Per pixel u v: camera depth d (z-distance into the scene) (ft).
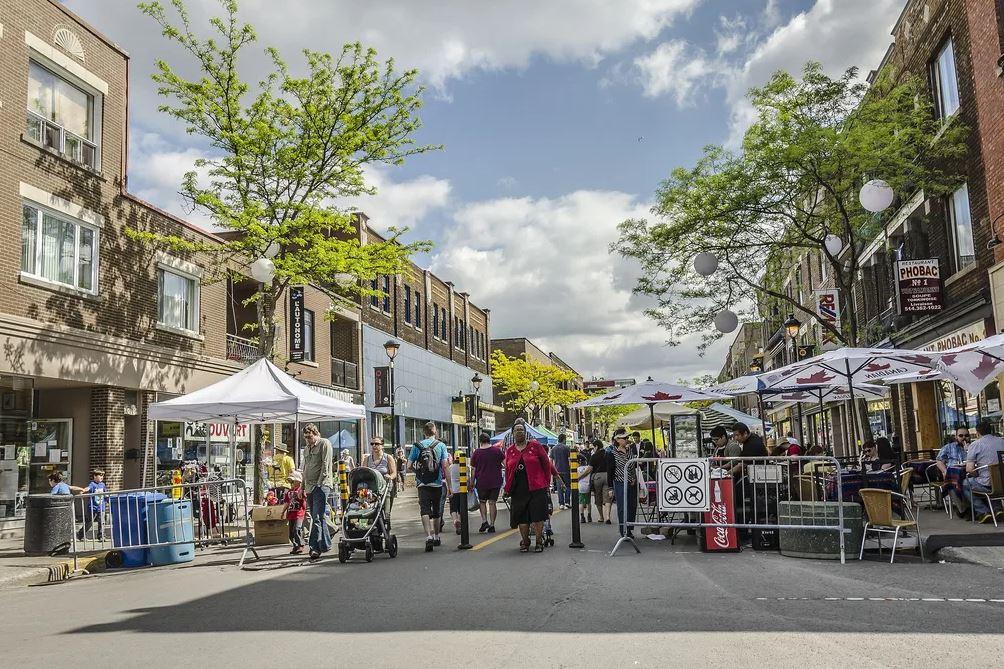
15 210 56.54
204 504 52.39
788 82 59.88
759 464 41.50
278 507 50.26
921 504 58.18
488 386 194.70
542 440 89.51
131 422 69.62
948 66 65.16
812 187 61.72
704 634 21.04
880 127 58.80
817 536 35.76
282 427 95.55
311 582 33.04
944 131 61.31
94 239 64.59
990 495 43.88
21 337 56.08
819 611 23.66
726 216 62.69
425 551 43.45
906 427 78.59
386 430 125.08
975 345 40.88
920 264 65.72
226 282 85.20
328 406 51.34
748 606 24.73
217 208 65.87
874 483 41.45
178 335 74.74
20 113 57.57
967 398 65.21
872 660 18.08
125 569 42.73
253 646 21.17
